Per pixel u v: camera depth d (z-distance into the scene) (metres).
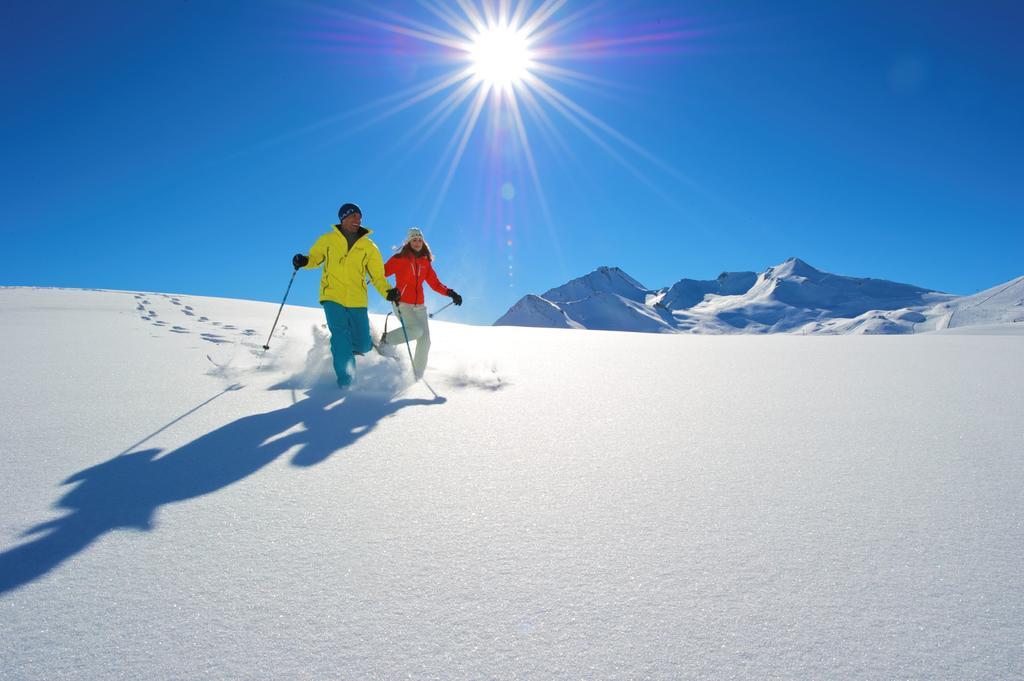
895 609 1.69
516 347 8.44
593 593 1.78
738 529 2.24
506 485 2.69
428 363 6.28
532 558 2.00
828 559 1.99
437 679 1.41
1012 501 2.52
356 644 1.54
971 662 1.47
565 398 4.59
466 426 3.70
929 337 11.09
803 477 2.82
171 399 4.32
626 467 2.95
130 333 8.34
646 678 1.41
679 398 4.62
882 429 3.71
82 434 3.39
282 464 2.93
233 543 2.09
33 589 1.77
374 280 5.22
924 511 2.41
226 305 14.48
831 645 1.53
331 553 2.02
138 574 1.87
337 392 4.70
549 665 1.46
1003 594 1.77
